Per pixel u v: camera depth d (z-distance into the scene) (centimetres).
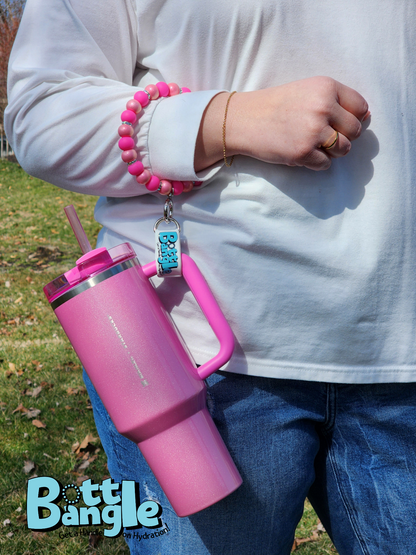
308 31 91
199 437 88
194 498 86
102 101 90
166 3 93
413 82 95
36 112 93
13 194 1116
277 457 98
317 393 100
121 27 96
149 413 85
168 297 98
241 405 98
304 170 91
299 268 91
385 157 93
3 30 1234
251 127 85
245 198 91
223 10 90
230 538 98
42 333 488
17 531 252
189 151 86
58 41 94
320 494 115
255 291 93
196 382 89
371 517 106
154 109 89
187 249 97
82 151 92
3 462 302
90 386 113
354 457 105
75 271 87
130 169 89
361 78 92
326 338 94
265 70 93
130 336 84
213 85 96
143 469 101
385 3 92
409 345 96
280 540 103
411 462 104
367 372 96
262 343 95
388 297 93
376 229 91
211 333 97
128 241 103
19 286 611
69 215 94
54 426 339
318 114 81
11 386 388
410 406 102
